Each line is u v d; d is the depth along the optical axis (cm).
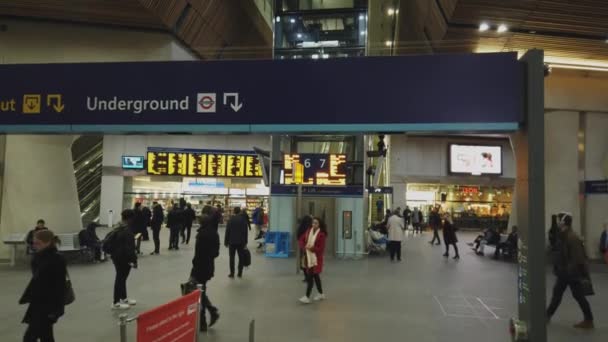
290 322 694
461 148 3550
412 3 1551
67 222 1466
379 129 632
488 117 606
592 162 1717
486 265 1362
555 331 685
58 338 605
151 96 683
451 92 619
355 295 894
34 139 1426
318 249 835
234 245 1073
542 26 1279
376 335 636
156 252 1482
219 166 2395
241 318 713
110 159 3075
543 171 570
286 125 653
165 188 3186
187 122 672
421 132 629
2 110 706
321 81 651
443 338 628
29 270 1166
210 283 1000
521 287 587
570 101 1714
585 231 1684
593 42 1379
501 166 3569
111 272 1127
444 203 3569
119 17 1433
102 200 3047
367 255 1592
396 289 959
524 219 583
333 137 1736
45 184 1428
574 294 709
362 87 641
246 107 662
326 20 1725
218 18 1795
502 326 691
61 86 700
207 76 675
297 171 1236
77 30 1509
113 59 1524
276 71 662
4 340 598
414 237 2519
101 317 709
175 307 398
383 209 3031
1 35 1483
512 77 606
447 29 1341
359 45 1697
